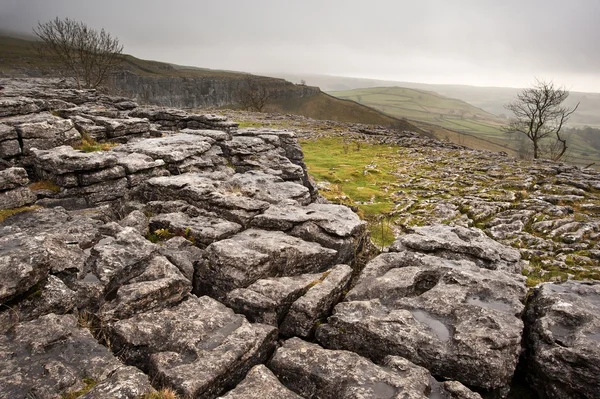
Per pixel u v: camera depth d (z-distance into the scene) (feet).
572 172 158.81
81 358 28.43
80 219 49.78
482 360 31.65
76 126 79.15
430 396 29.40
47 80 225.56
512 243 92.84
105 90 252.83
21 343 28.60
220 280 41.98
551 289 41.55
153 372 29.14
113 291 37.58
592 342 32.07
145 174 66.28
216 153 87.30
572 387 31.07
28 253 33.35
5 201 49.65
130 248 42.16
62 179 56.95
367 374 29.58
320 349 32.94
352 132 273.33
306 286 41.83
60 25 233.35
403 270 44.93
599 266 80.43
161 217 54.49
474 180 150.82
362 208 118.52
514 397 34.65
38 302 32.35
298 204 64.18
